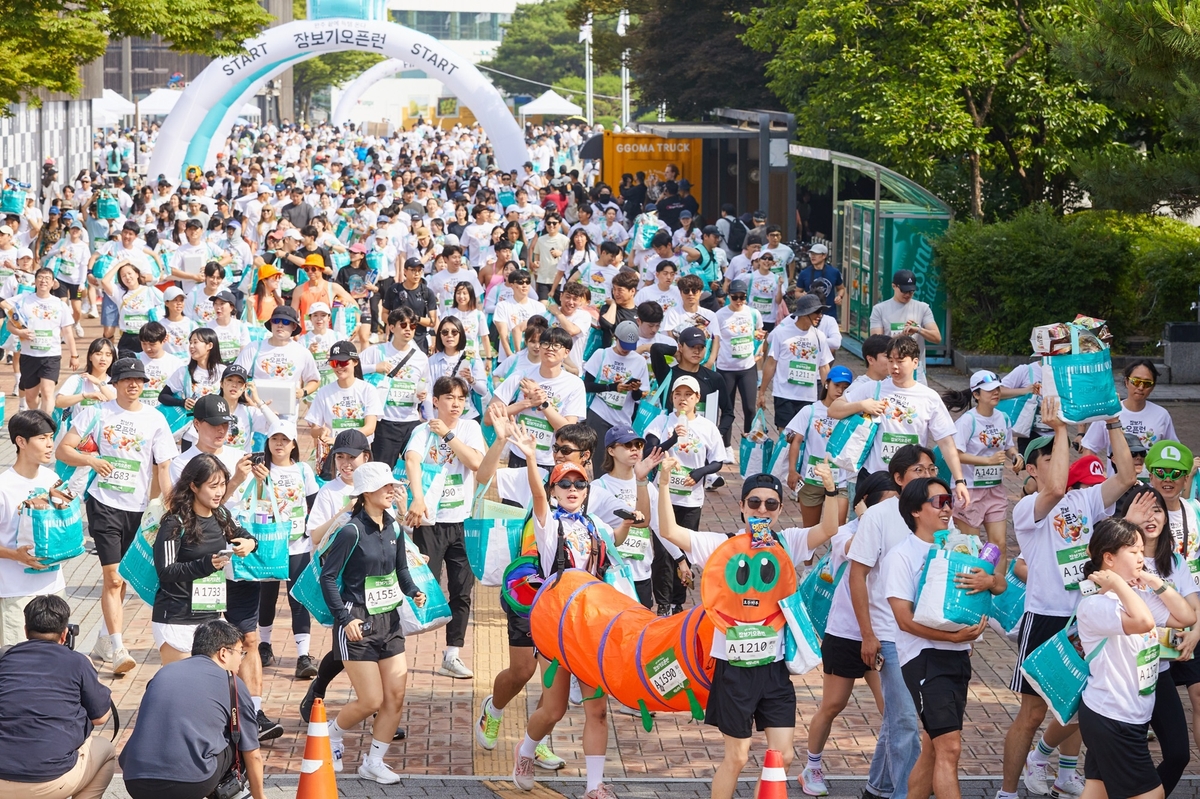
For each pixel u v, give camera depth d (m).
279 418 12.41
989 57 25.66
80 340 26.17
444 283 21.05
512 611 9.26
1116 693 7.69
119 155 57.69
